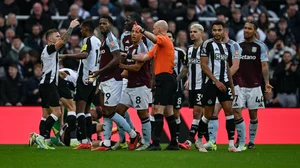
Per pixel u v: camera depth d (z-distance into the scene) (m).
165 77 39.50
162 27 39.69
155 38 38.88
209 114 39.06
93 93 43.28
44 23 63.34
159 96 39.59
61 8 67.06
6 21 63.59
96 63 42.19
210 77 37.97
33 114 51.69
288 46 65.12
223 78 38.25
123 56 38.81
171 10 65.94
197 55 44.62
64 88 43.75
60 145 45.47
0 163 31.78
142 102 40.09
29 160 33.12
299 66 61.91
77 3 66.12
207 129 41.47
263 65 43.81
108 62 39.16
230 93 38.66
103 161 32.72
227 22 64.81
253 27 43.53
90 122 43.72
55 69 40.69
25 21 66.31
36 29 62.41
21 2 68.69
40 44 62.47
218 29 38.03
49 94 40.66
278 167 31.16
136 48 40.03
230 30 63.75
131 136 40.00
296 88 61.47
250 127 44.41
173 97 40.72
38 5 63.25
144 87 40.00
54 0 67.12
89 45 41.62
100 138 47.56
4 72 59.97
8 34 61.88
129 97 40.16
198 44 44.84
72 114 44.03
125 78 41.47
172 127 40.72
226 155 36.59
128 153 37.16
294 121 53.38
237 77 41.44
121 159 33.66
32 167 30.36
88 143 42.28
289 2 68.62
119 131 41.09
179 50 45.62
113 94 39.12
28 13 68.75
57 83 41.81
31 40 62.31
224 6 67.00
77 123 43.97
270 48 63.84
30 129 51.03
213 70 38.16
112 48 38.66
